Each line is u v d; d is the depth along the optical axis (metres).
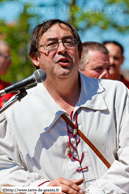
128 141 3.49
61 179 3.19
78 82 3.81
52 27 3.68
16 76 9.86
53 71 3.57
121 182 3.29
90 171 3.43
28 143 3.53
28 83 3.20
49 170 3.43
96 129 3.52
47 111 3.61
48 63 3.58
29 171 3.50
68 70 3.52
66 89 3.66
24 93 3.23
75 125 3.53
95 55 4.75
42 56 3.65
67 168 3.43
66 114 3.59
